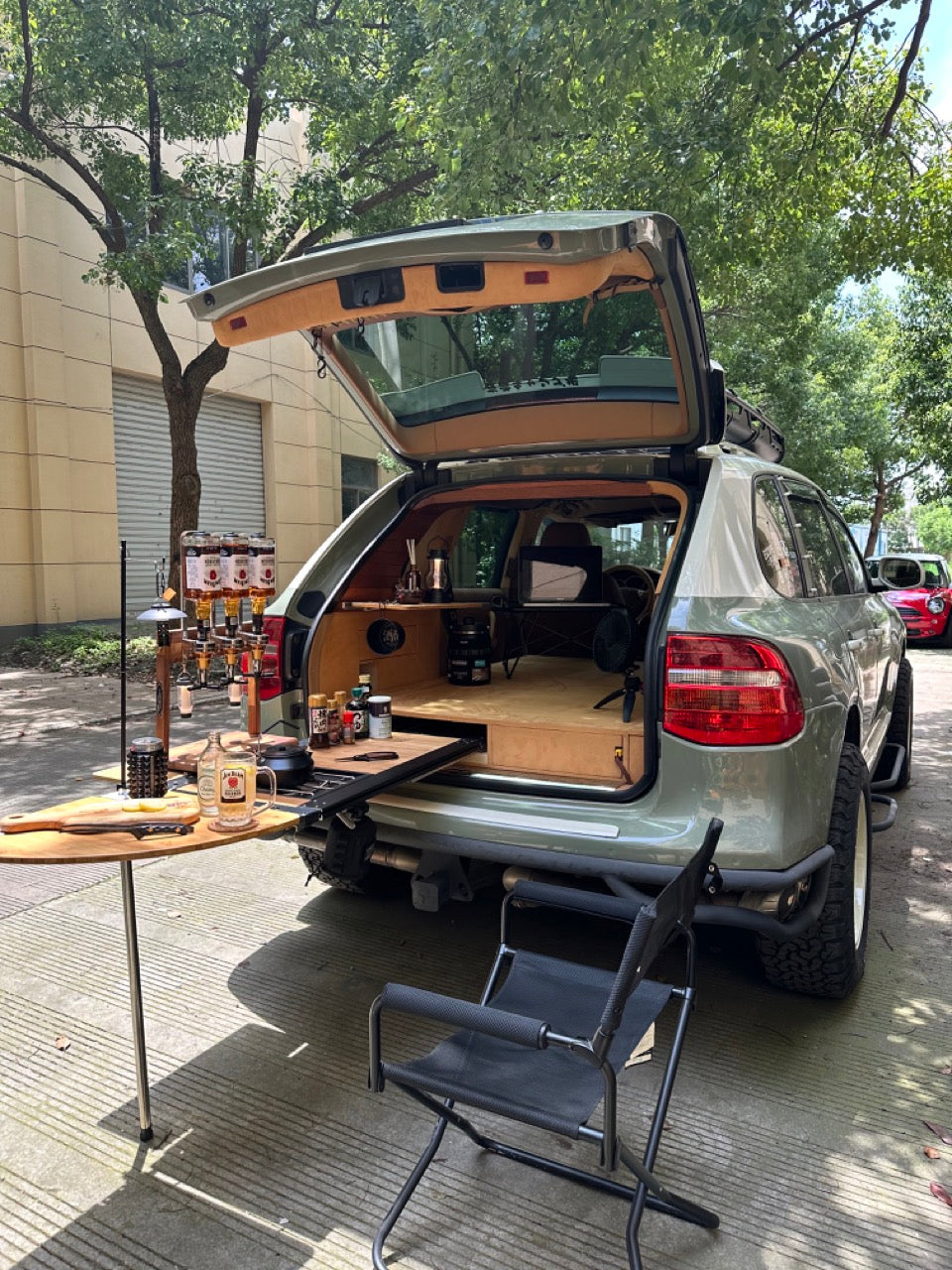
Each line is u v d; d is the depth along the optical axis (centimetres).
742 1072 253
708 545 266
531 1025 159
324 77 938
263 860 430
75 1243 191
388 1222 184
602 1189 200
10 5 920
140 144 1301
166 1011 286
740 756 236
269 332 261
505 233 217
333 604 327
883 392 2244
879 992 301
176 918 360
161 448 1435
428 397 346
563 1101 172
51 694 919
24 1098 241
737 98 692
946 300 1506
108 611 1321
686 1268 184
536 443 345
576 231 213
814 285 1294
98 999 294
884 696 444
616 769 289
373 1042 175
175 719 784
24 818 198
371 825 278
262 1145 222
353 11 952
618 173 770
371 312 246
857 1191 206
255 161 1009
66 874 411
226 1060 260
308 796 230
